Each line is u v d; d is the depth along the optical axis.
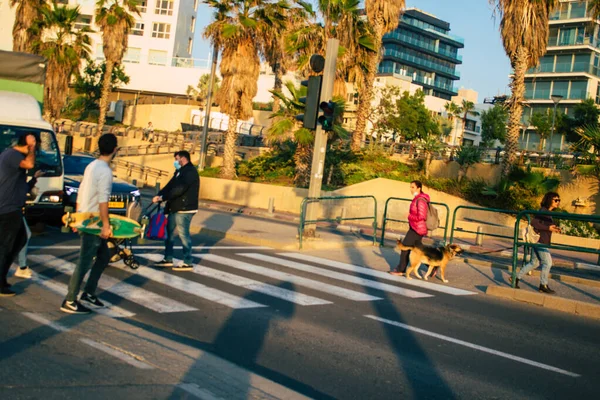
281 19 28.78
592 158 25.03
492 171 28.55
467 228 23.17
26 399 3.69
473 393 4.91
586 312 8.70
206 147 35.25
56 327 5.55
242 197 28.86
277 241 13.72
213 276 9.26
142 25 69.06
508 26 24.75
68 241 11.55
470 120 84.56
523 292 9.41
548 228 9.94
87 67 59.56
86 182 6.08
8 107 12.04
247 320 6.79
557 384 5.30
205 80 64.19
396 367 5.46
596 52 61.19
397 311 7.88
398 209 26.09
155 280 8.57
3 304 6.34
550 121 54.09
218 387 4.33
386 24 31.41
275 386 4.53
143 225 9.16
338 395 4.67
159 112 55.53
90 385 4.05
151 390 4.06
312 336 6.31
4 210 6.51
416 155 32.12
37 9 35.72
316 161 14.23
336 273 10.62
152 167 39.56
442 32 108.81
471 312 8.23
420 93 59.38
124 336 5.47
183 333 6.12
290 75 59.88
